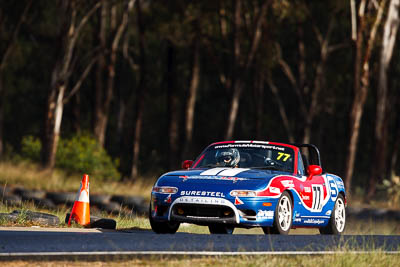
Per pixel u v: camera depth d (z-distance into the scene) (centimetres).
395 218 10294
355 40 12825
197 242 3584
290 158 4525
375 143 13738
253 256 3144
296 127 19912
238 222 3947
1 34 16588
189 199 3988
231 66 15338
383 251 3478
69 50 12431
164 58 19125
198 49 16388
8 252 3055
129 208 9012
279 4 14862
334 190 4856
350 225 8162
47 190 9688
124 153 17838
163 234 3888
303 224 4475
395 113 19938
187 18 15025
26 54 18500
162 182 4131
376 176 13550
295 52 19338
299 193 4328
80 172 11838
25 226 4428
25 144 12800
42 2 17288
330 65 18538
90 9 13612
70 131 17462
